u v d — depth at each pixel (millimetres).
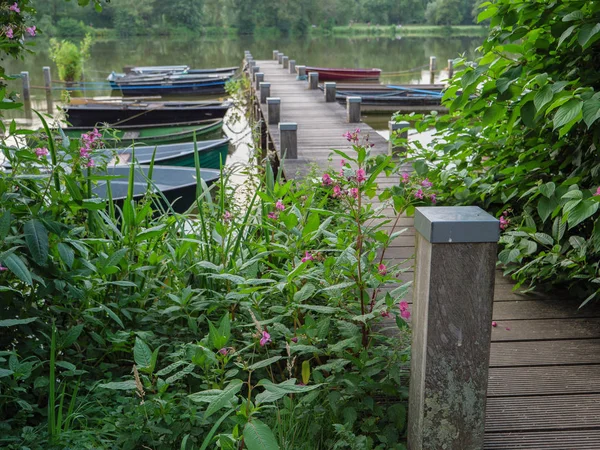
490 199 4145
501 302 3561
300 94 14562
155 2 54781
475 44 44844
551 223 3807
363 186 2871
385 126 14750
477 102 3777
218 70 23500
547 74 3400
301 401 2441
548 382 2752
